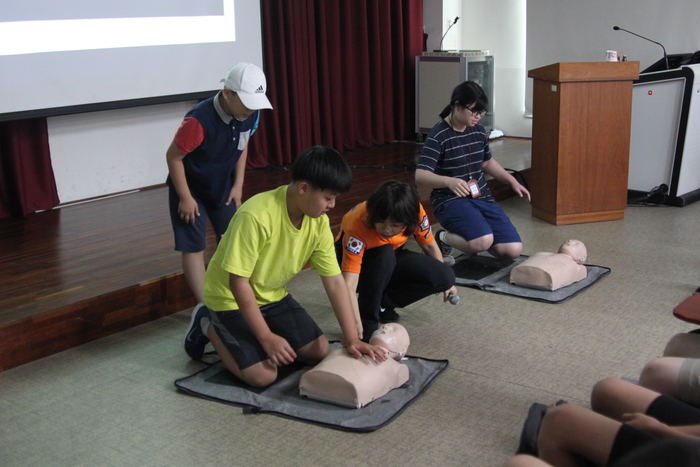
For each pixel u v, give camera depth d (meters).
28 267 2.85
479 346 2.36
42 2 3.45
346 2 5.33
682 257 3.26
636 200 4.33
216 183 2.49
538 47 5.75
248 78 2.24
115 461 1.72
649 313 2.61
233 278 1.89
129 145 4.22
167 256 2.97
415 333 2.48
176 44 4.08
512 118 6.14
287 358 1.95
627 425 1.12
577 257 3.03
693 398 1.38
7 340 2.24
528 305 2.72
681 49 5.02
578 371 2.16
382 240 2.30
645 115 4.20
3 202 3.71
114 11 3.76
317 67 5.35
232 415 1.92
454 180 3.06
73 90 3.64
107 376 2.20
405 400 1.96
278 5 4.80
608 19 5.32
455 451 1.73
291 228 1.91
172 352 2.38
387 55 5.78
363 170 4.86
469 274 3.08
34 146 3.74
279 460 1.70
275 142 5.05
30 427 1.89
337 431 1.83
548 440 1.21
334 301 2.03
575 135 3.76
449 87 5.70
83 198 4.06
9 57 3.36
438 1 6.06
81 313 2.44
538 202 4.04
